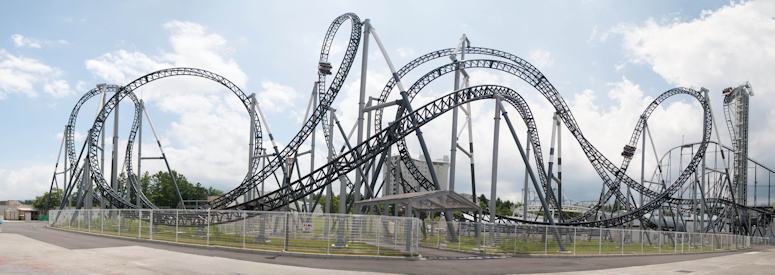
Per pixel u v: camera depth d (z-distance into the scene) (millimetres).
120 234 41094
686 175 76250
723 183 87625
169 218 39281
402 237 31891
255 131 71750
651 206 70625
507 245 38531
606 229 43969
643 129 81375
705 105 77938
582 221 69938
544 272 26625
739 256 47656
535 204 142875
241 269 22625
